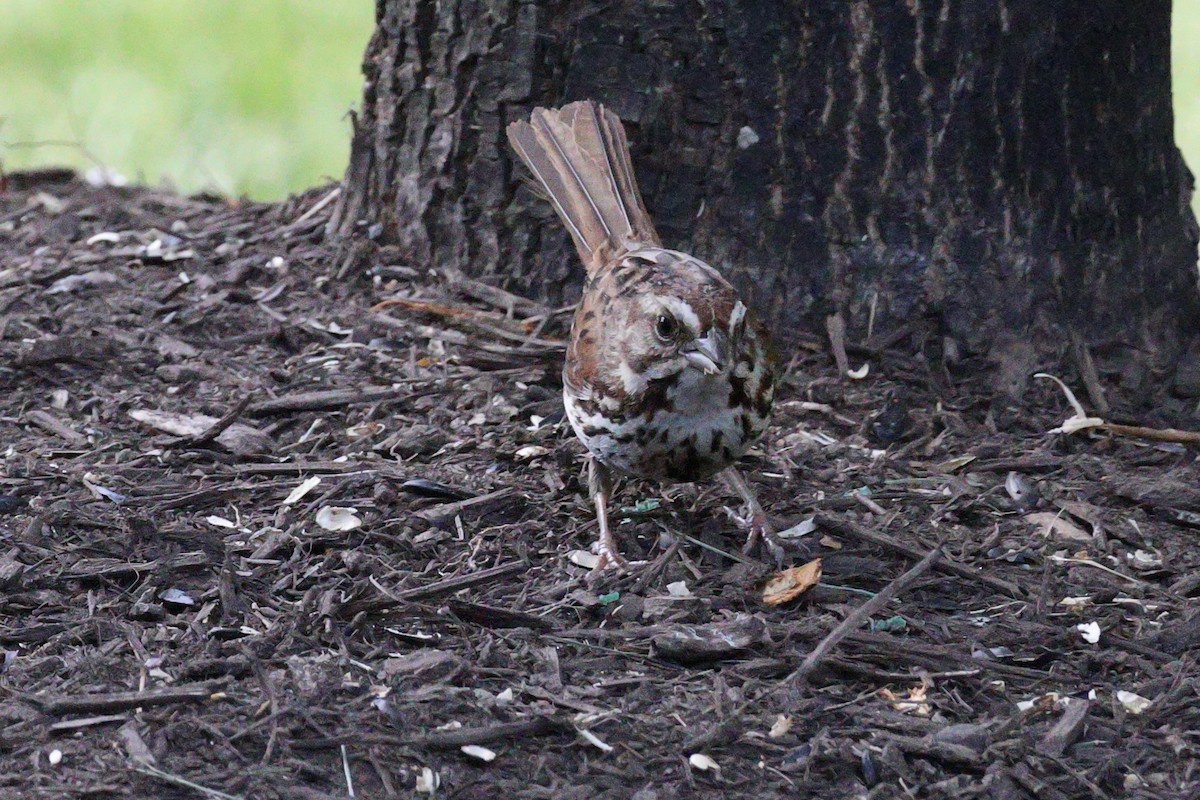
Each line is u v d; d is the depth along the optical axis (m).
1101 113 11.69
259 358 11.76
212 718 7.47
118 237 13.73
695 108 11.68
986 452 10.85
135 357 11.66
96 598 8.61
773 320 11.88
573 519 9.80
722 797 7.24
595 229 10.68
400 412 11.05
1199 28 25.27
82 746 7.28
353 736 7.39
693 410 8.89
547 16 11.81
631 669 8.20
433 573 9.09
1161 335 12.07
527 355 11.58
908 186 11.65
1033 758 7.56
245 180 19.80
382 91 12.81
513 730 7.52
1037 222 11.69
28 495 9.70
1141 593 9.23
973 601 9.09
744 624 8.34
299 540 9.27
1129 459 10.95
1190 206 12.60
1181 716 8.00
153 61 23.31
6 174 15.83
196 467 10.20
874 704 8.00
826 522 9.79
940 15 11.31
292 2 26.22
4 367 11.38
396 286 12.66
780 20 11.43
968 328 11.67
